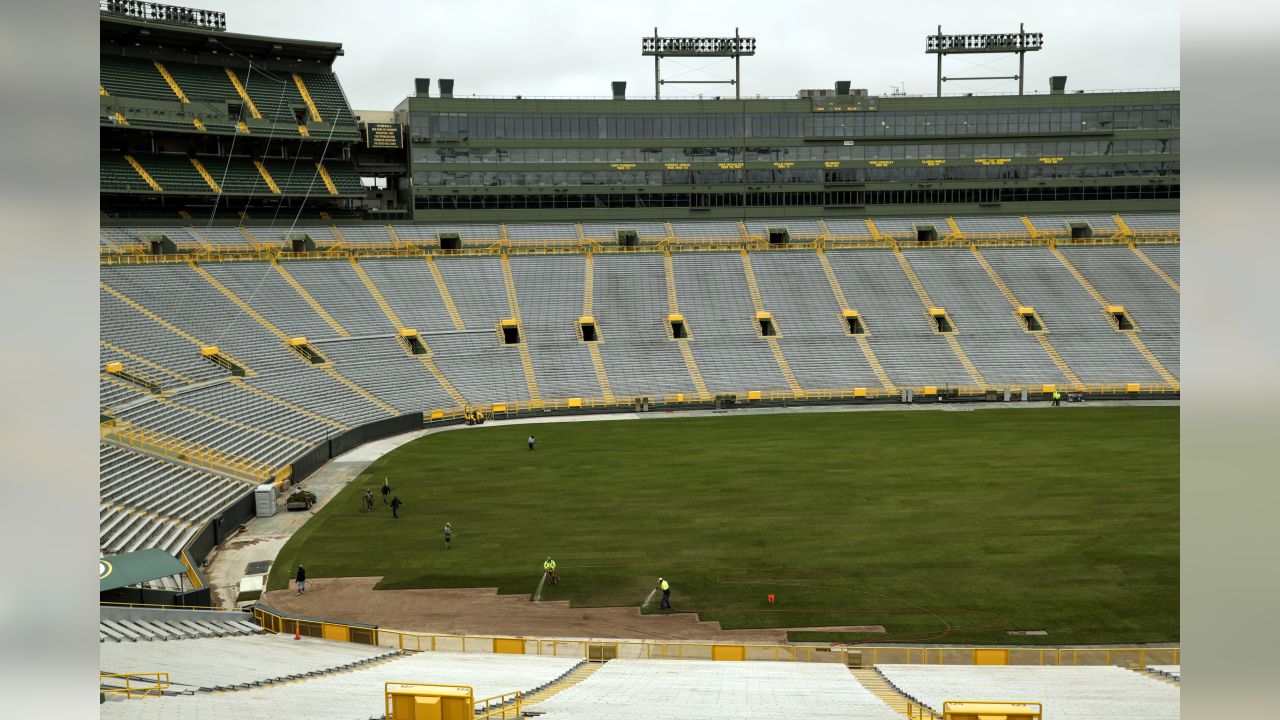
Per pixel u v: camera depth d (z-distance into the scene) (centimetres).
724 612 3212
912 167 9862
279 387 6594
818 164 9800
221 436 5381
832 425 6812
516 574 3647
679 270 9188
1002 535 3969
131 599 3197
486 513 4506
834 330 8644
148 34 8319
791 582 3478
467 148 9300
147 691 1995
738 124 9725
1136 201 9956
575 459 5725
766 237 9656
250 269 8038
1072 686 2266
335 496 4922
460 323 8281
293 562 3853
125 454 4572
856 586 3416
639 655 2881
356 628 3020
